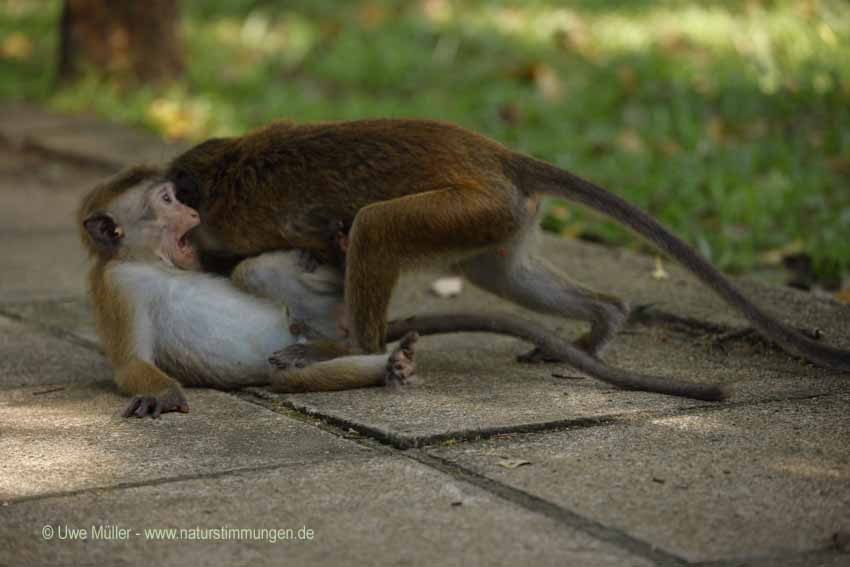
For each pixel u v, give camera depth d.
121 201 10.34
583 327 12.02
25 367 10.90
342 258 10.40
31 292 13.33
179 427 9.16
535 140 18.20
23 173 19.02
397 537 7.20
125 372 9.95
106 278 10.23
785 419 8.99
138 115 20.97
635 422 8.98
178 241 10.43
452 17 26.70
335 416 9.16
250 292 10.43
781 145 17.09
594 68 22.28
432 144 10.18
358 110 20.39
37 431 9.13
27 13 29.09
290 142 10.38
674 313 11.78
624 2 27.72
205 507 7.65
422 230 9.82
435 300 12.98
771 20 23.59
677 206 15.14
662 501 7.60
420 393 9.77
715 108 19.47
